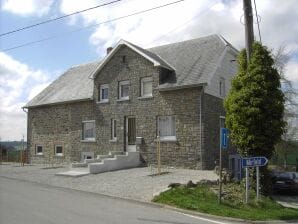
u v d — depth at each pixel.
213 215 13.73
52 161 31.56
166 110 25.30
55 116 31.81
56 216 11.60
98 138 28.58
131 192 17.11
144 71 26.44
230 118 17.94
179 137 24.59
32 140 33.41
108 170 23.52
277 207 15.53
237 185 18.70
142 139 26.08
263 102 17.34
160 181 19.30
